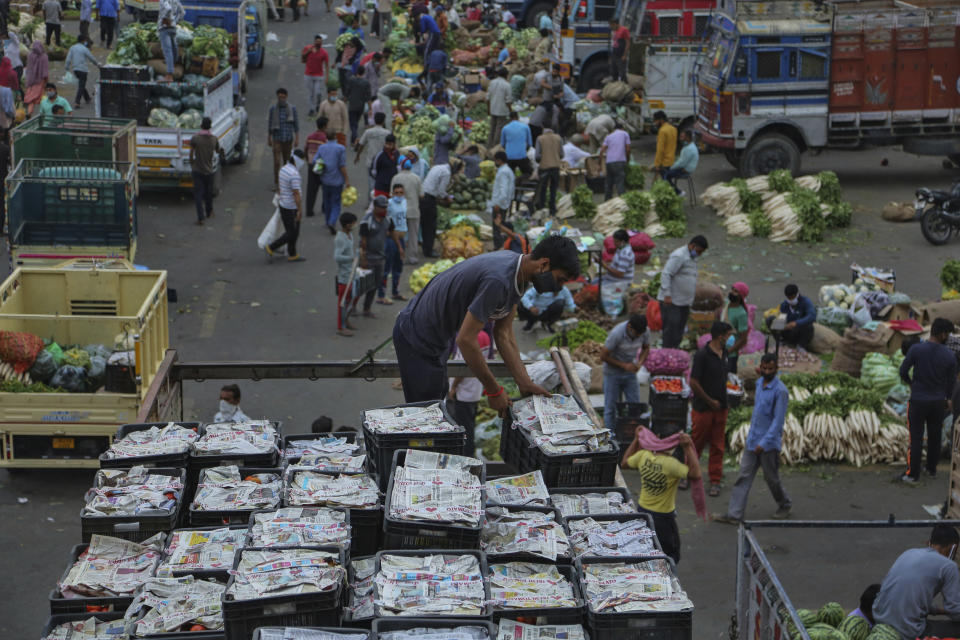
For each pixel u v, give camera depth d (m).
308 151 20.39
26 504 10.70
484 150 22.95
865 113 22.09
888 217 21.03
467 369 10.29
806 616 8.05
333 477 5.60
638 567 5.13
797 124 21.98
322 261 18.34
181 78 21.47
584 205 20.20
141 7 32.06
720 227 20.62
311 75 26.59
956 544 7.99
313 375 10.37
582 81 28.97
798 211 19.84
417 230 18.08
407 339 5.93
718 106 21.94
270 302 16.53
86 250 15.12
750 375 13.90
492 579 4.84
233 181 22.67
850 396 12.94
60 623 4.84
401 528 4.86
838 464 12.67
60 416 10.80
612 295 16.28
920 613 7.57
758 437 10.88
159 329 11.59
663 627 4.73
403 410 5.97
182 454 6.11
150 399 10.74
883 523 6.77
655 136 26.92
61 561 9.70
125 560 5.28
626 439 12.13
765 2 21.66
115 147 16.83
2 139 21.08
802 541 10.84
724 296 16.20
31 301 12.33
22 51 29.55
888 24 21.62
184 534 5.27
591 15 28.59
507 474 6.64
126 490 5.68
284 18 38.72
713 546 10.72
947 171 24.53
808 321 14.95
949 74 22.05
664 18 25.98
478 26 35.53
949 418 12.70
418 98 27.89
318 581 4.46
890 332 14.27
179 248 18.67
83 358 11.17
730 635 7.21
